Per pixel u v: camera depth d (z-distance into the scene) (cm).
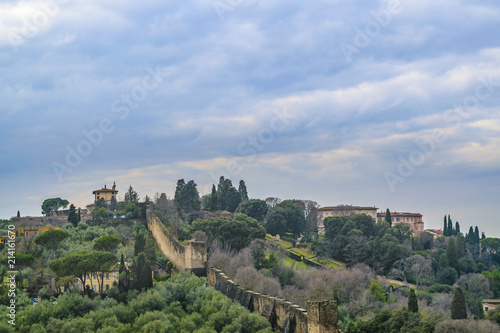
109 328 11106
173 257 17438
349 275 17000
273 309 11681
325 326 9581
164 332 11044
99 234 19588
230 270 15362
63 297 12825
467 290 19238
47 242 17162
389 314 12388
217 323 11675
